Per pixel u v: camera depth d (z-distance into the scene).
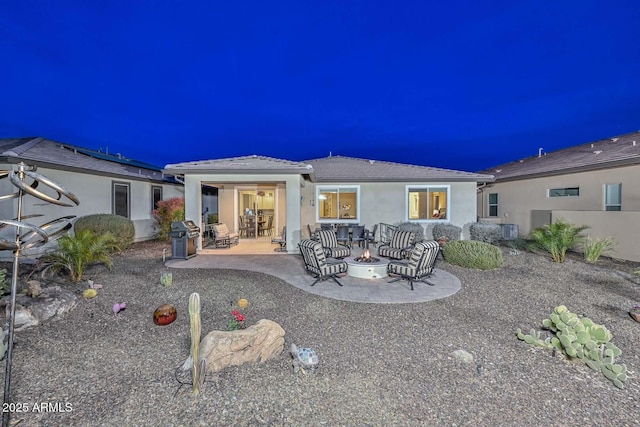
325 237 9.70
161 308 4.73
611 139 14.52
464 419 2.76
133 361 3.66
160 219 13.98
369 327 4.71
